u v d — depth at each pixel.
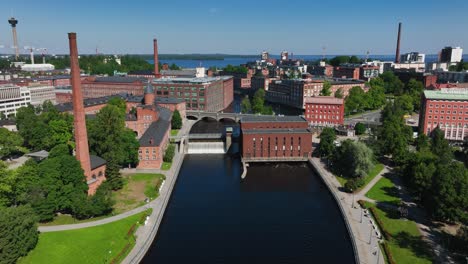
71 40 111.50
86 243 94.75
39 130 170.75
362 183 139.38
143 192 131.62
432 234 102.56
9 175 102.81
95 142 141.12
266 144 177.88
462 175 106.50
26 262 86.25
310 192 145.62
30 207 96.00
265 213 125.62
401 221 110.25
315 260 96.88
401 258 91.06
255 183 155.38
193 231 112.12
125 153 151.88
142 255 94.38
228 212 126.19
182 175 164.62
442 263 88.81
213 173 167.88
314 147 197.00
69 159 111.81
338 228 114.56
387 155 176.12
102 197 110.56
